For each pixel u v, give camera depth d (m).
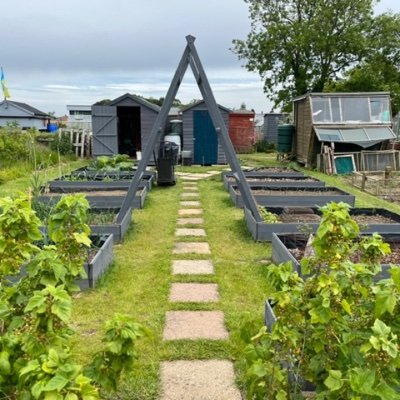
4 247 1.78
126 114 18.66
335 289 1.62
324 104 14.00
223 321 3.41
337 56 19.62
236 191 8.50
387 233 5.35
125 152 18.89
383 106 14.05
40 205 5.55
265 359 1.62
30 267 1.68
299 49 19.16
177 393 2.47
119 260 4.93
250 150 24.02
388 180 10.98
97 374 1.60
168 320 3.43
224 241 5.75
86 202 2.11
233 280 4.32
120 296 3.88
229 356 2.88
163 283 4.22
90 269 3.96
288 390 1.68
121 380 2.49
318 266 1.78
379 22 19.09
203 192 9.70
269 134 26.12
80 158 17.45
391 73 19.88
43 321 1.47
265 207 7.04
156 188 10.31
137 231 6.21
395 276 1.51
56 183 9.05
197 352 2.92
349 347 1.55
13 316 1.60
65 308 1.46
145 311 3.59
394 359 1.32
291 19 19.94
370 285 1.71
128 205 6.04
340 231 1.72
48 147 16.45
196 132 15.62
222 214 7.36
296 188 8.98
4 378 1.39
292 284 1.81
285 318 1.68
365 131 13.68
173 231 6.24
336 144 13.83
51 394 1.16
